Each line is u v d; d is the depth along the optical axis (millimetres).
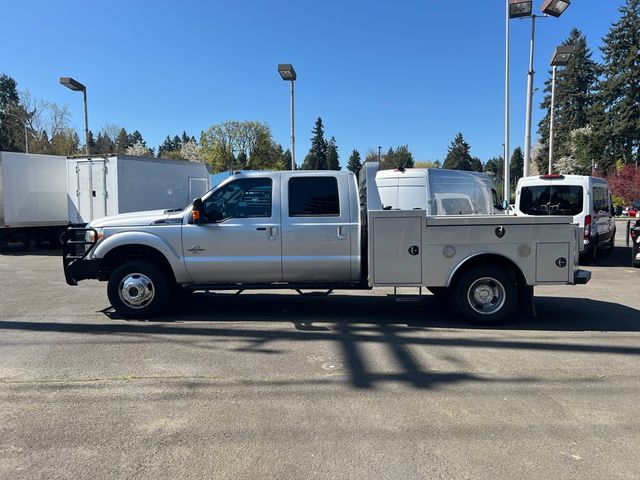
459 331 6613
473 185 11023
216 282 7160
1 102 79938
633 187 50688
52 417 3996
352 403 4266
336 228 6965
